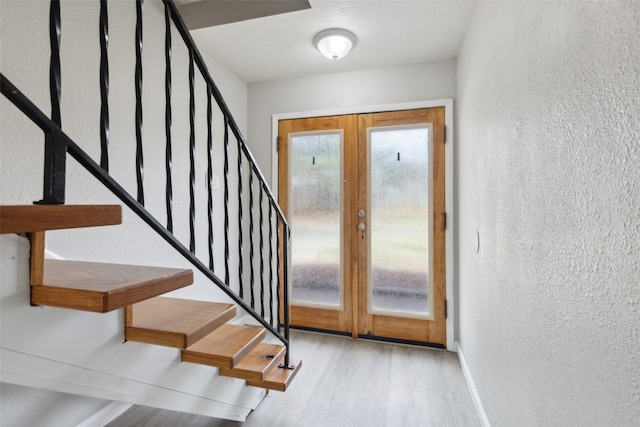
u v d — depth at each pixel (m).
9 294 0.70
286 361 1.90
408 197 2.82
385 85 2.88
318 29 2.32
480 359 1.81
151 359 1.14
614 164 0.66
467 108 2.21
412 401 1.97
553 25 0.92
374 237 2.90
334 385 2.15
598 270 0.71
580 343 0.78
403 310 2.82
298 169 3.12
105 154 0.86
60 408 1.52
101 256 1.71
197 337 1.04
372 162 2.91
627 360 0.62
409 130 2.82
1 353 0.69
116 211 0.80
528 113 1.10
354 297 2.94
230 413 1.63
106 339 0.97
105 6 0.85
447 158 2.71
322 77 3.05
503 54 1.38
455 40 2.44
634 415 0.60
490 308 1.59
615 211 0.66
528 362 1.09
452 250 2.69
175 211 2.29
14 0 1.35
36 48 1.42
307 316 3.09
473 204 2.00
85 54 1.63
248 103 3.26
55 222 0.66
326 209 3.03
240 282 1.56
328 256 3.03
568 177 0.84
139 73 0.97
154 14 2.08
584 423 0.76
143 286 0.81
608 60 0.68
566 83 0.85
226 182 1.45
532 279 1.06
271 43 2.51
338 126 3.00
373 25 2.26
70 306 0.72
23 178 1.38
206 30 2.33
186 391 1.32
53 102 0.72
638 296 0.59
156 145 2.09
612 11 0.66
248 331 1.50
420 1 2.00
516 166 1.21
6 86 0.60
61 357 0.83
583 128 0.77
